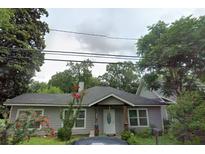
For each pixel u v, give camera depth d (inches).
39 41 848.9
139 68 689.6
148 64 645.3
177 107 400.8
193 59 594.2
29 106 586.9
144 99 692.1
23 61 747.4
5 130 187.8
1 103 773.3
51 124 585.3
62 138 464.1
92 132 569.9
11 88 794.2
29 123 212.5
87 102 621.9
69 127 474.6
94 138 218.2
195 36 540.4
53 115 597.0
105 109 642.2
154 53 614.9
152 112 659.4
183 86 647.8
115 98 602.2
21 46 745.0
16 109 577.6
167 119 668.1
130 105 608.7
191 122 381.1
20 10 732.0
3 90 778.2
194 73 634.2
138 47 703.7
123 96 684.1
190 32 552.4
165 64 629.3
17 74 770.8
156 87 705.0
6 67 716.7
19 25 752.3
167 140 467.5
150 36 673.0
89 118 620.4
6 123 203.3
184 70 634.8
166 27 660.7
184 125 389.1
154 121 647.8
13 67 713.0
